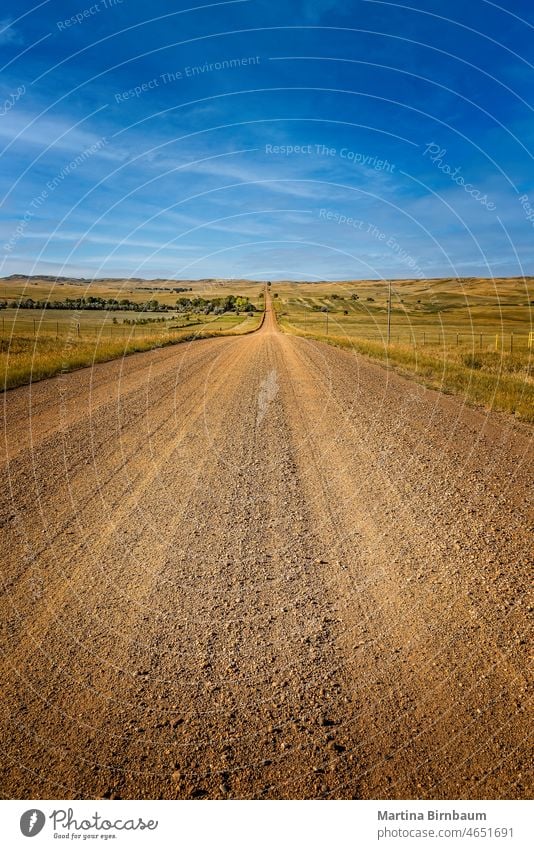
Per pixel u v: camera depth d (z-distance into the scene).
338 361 18.92
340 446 7.38
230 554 4.17
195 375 14.46
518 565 3.92
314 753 2.39
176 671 2.87
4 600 3.49
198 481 5.84
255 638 3.15
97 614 3.35
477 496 5.38
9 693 2.70
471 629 3.21
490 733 2.48
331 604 3.50
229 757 2.37
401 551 4.20
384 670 2.88
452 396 11.88
